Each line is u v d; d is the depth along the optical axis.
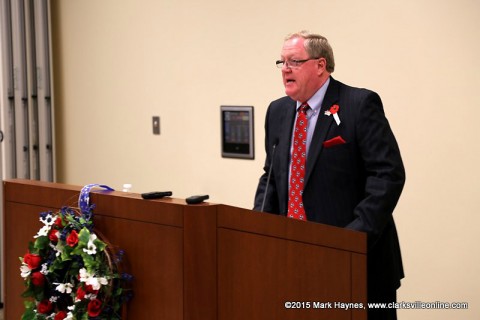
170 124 5.48
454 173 4.02
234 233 2.23
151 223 2.29
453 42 3.98
